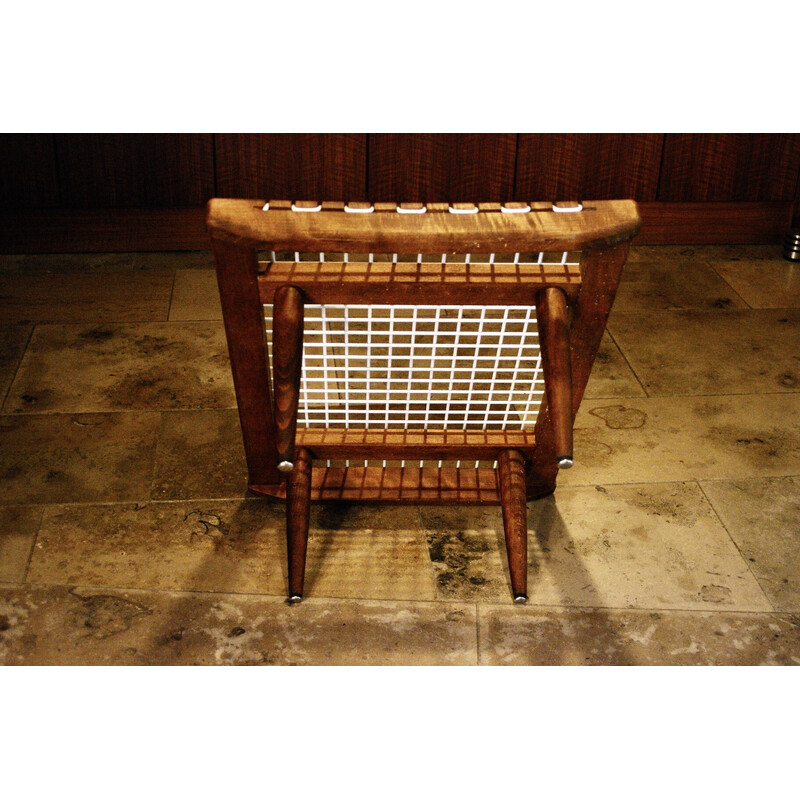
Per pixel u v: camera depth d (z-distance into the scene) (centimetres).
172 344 260
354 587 181
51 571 181
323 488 199
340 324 270
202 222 313
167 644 168
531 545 192
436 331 172
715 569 188
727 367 257
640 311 285
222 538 191
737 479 213
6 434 219
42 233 309
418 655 168
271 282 161
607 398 241
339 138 301
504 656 168
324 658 167
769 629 175
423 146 304
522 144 307
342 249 154
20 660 164
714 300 294
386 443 192
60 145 294
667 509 203
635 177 317
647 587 183
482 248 154
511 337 270
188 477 208
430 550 191
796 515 203
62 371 245
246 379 177
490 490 200
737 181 319
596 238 153
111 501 200
